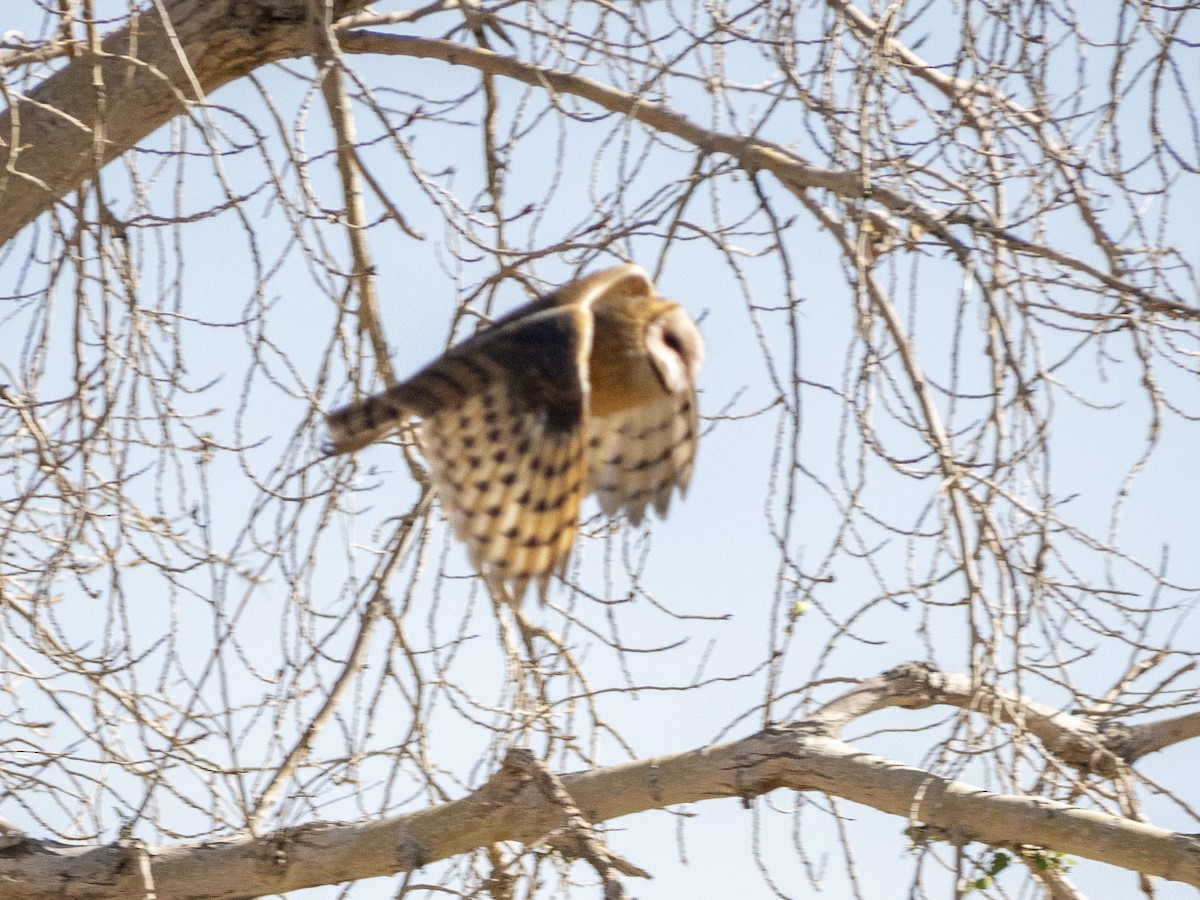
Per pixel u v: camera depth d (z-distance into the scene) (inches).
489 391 308.5
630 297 339.6
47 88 472.4
